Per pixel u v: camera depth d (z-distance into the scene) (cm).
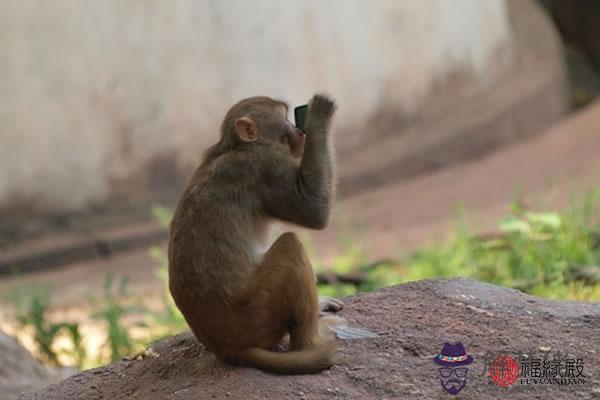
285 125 601
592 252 1191
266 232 591
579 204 1472
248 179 580
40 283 1644
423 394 535
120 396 596
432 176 2178
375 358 574
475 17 2527
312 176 574
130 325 1211
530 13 2878
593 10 3120
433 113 2397
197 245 566
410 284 689
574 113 2638
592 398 529
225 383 554
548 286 1095
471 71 2502
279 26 2130
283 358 559
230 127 595
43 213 1881
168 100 2008
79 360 1140
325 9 2205
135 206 1962
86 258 1812
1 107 1827
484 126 2325
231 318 562
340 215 1866
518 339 593
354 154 2230
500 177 2009
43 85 1870
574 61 3084
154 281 1573
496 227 1432
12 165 1845
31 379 970
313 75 2186
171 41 2000
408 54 2358
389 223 1741
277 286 558
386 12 2314
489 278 1165
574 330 608
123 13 1942
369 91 2283
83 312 1416
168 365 618
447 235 1432
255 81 2103
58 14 1875
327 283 1198
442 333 604
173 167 2022
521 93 2477
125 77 1953
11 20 1828
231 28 2070
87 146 1925
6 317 1317
